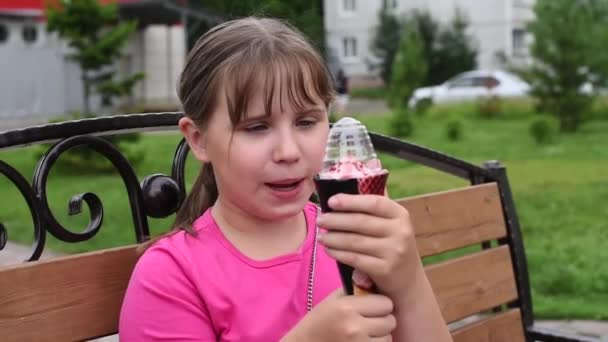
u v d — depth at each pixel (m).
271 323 1.35
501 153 11.65
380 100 31.77
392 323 1.07
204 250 1.38
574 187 8.12
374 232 1.00
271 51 1.27
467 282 2.10
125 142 11.09
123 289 1.48
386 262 1.01
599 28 15.61
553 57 15.32
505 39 34.03
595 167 9.64
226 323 1.35
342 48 37.66
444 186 8.33
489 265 2.18
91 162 10.21
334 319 1.06
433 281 2.00
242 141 1.28
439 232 2.04
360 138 1.02
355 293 1.09
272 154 1.27
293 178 1.28
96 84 14.37
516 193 7.85
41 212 1.41
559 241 5.78
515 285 2.25
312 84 1.29
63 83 22.58
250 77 1.26
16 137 1.38
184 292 1.33
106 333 1.45
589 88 16.09
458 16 32.75
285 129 1.28
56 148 1.45
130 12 24.34
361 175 1.00
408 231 1.02
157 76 28.05
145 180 1.61
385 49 34.25
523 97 19.55
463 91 21.62
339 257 1.02
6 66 21.42
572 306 4.26
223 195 1.39
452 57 31.86
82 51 13.81
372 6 36.88
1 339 1.31
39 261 1.37
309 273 1.41
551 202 7.33
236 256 1.38
